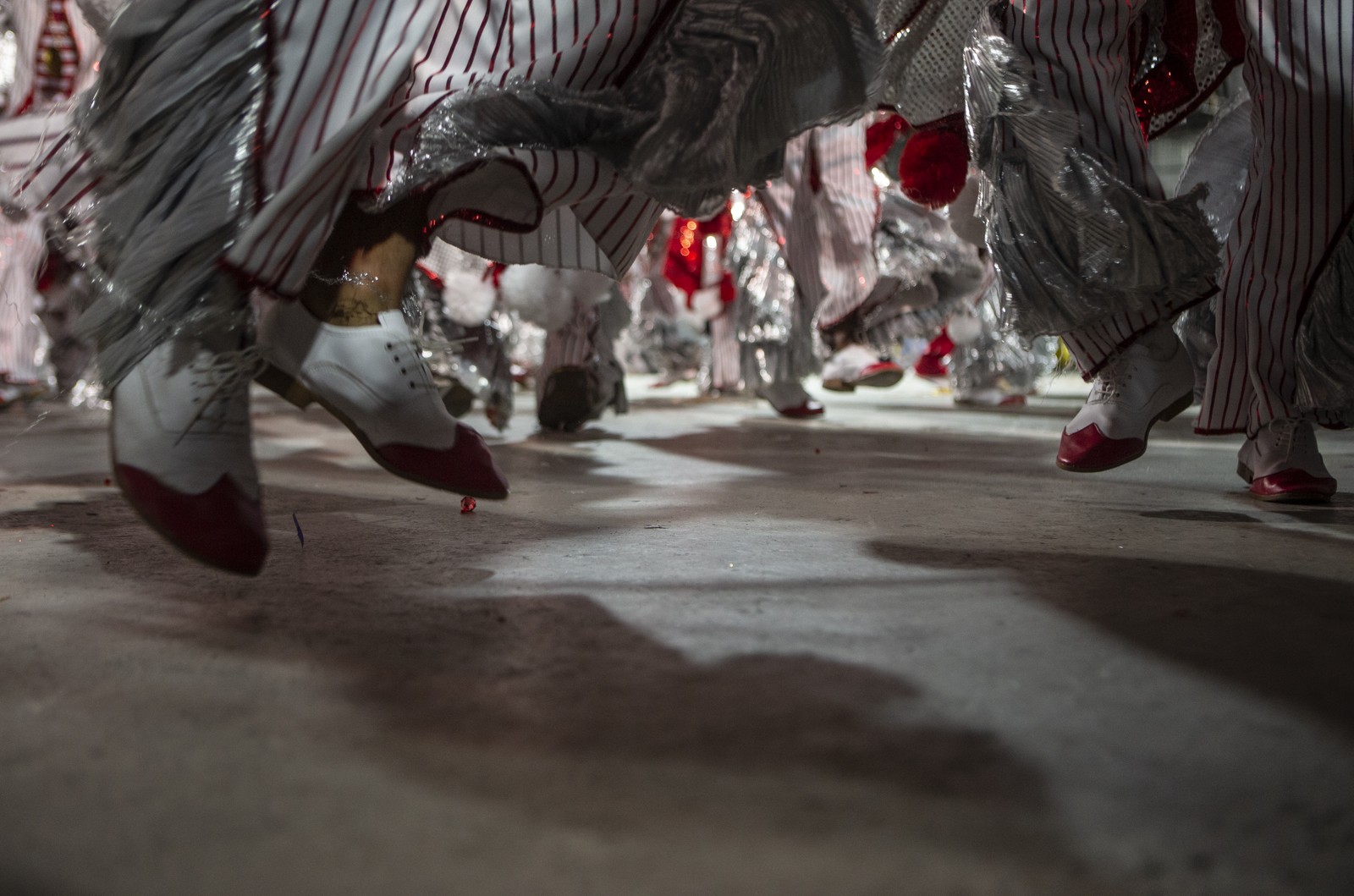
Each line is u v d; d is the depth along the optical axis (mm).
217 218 1238
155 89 1241
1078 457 2174
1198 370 2529
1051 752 917
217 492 1271
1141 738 948
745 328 4793
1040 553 1746
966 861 741
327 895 696
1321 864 739
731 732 960
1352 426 2275
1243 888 711
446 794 839
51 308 3773
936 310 4992
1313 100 2033
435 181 1362
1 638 1251
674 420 4754
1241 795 839
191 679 1104
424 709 1018
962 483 2652
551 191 1514
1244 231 2184
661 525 2045
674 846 759
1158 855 750
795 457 3264
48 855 744
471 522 2078
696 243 5496
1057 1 1979
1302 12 2020
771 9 1636
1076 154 1961
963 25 2271
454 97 1404
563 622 1325
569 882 713
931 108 2350
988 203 2062
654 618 1345
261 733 959
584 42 1509
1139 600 1432
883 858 745
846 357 5043
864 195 4152
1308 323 2199
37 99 2848
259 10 1242
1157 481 2678
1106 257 1965
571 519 2107
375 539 1895
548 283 3684
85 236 1321
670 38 1595
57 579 1564
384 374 1379
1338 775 875
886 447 3582
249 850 752
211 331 1273
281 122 1255
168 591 1491
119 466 1264
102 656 1183
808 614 1360
